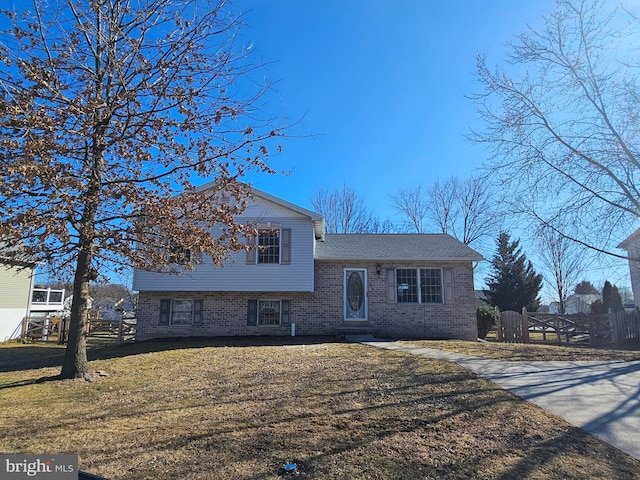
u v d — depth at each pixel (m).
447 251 17.50
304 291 16.09
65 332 18.44
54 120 6.32
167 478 3.92
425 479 3.88
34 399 7.00
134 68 7.66
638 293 23.52
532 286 32.91
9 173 5.79
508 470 4.05
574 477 3.91
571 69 10.77
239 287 15.96
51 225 6.33
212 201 8.48
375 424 5.36
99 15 7.34
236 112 7.69
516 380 7.86
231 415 5.84
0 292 18.56
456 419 5.55
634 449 4.58
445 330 16.58
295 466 4.14
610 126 10.63
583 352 12.01
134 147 7.65
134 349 13.39
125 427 5.41
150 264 8.36
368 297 16.73
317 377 8.17
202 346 13.46
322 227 17.84
